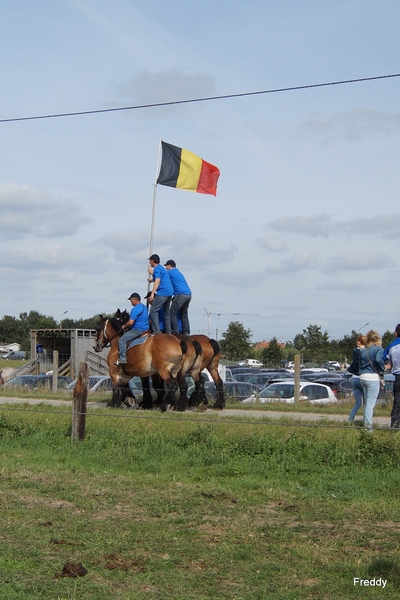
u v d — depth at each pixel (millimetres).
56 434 15523
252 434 14547
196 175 23469
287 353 78500
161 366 18781
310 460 12969
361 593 6887
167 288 19938
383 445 12891
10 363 82875
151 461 13219
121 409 18984
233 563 7648
